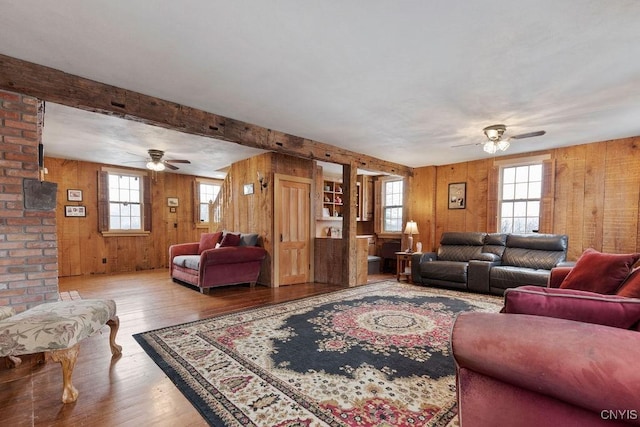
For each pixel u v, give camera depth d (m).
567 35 2.00
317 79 2.66
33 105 2.54
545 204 5.04
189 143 4.71
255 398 1.89
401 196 7.12
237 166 6.04
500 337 1.01
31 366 2.33
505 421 1.02
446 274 4.97
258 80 2.69
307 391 1.96
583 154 4.73
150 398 1.90
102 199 6.38
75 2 1.71
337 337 2.84
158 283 5.39
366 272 5.57
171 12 1.80
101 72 2.55
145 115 2.98
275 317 3.44
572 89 2.82
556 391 0.88
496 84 2.73
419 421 1.67
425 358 2.42
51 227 2.64
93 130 4.07
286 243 5.34
